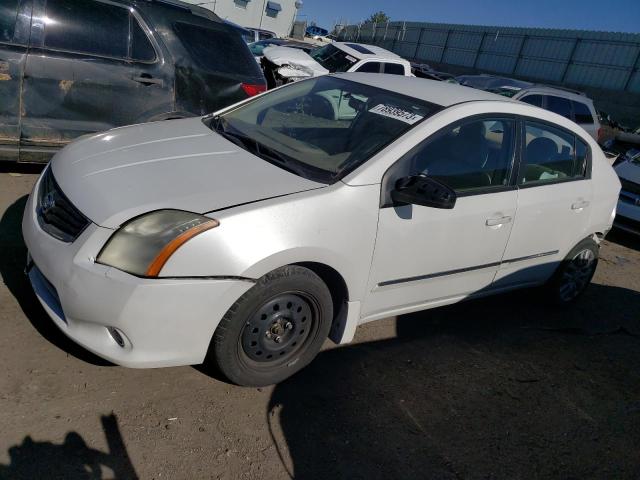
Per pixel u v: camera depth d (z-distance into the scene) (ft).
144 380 9.07
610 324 15.05
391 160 9.77
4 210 13.78
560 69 82.84
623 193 22.48
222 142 10.65
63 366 8.94
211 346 8.62
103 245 7.93
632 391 11.94
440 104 11.03
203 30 17.52
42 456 7.30
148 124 11.91
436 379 10.89
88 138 10.87
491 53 92.17
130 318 7.74
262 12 107.76
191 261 7.82
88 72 15.28
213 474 7.64
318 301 9.27
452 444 9.22
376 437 9.00
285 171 9.56
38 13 14.66
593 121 38.91
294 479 7.86
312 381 10.00
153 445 7.88
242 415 8.79
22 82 14.56
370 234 9.42
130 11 15.88
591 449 9.80
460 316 13.71
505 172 11.64
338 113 11.40
